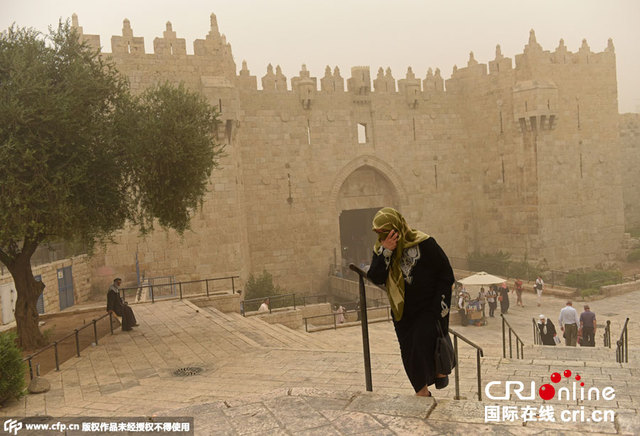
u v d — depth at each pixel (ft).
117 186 62.85
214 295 89.40
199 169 64.85
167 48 114.01
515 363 43.75
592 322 68.23
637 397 31.30
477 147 161.17
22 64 53.67
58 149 55.42
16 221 51.65
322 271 147.64
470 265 155.22
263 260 142.10
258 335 64.85
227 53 125.29
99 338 61.98
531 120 146.51
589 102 155.53
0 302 78.18
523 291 127.34
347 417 15.11
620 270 147.84
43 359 53.42
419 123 158.20
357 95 151.33
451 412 14.82
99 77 61.62
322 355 49.55
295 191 145.28
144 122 63.21
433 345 15.83
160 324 69.00
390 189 157.48
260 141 142.10
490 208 159.33
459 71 163.12
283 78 144.56
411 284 15.90
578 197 153.38
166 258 113.50
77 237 62.28
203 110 68.08
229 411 16.56
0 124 51.62
